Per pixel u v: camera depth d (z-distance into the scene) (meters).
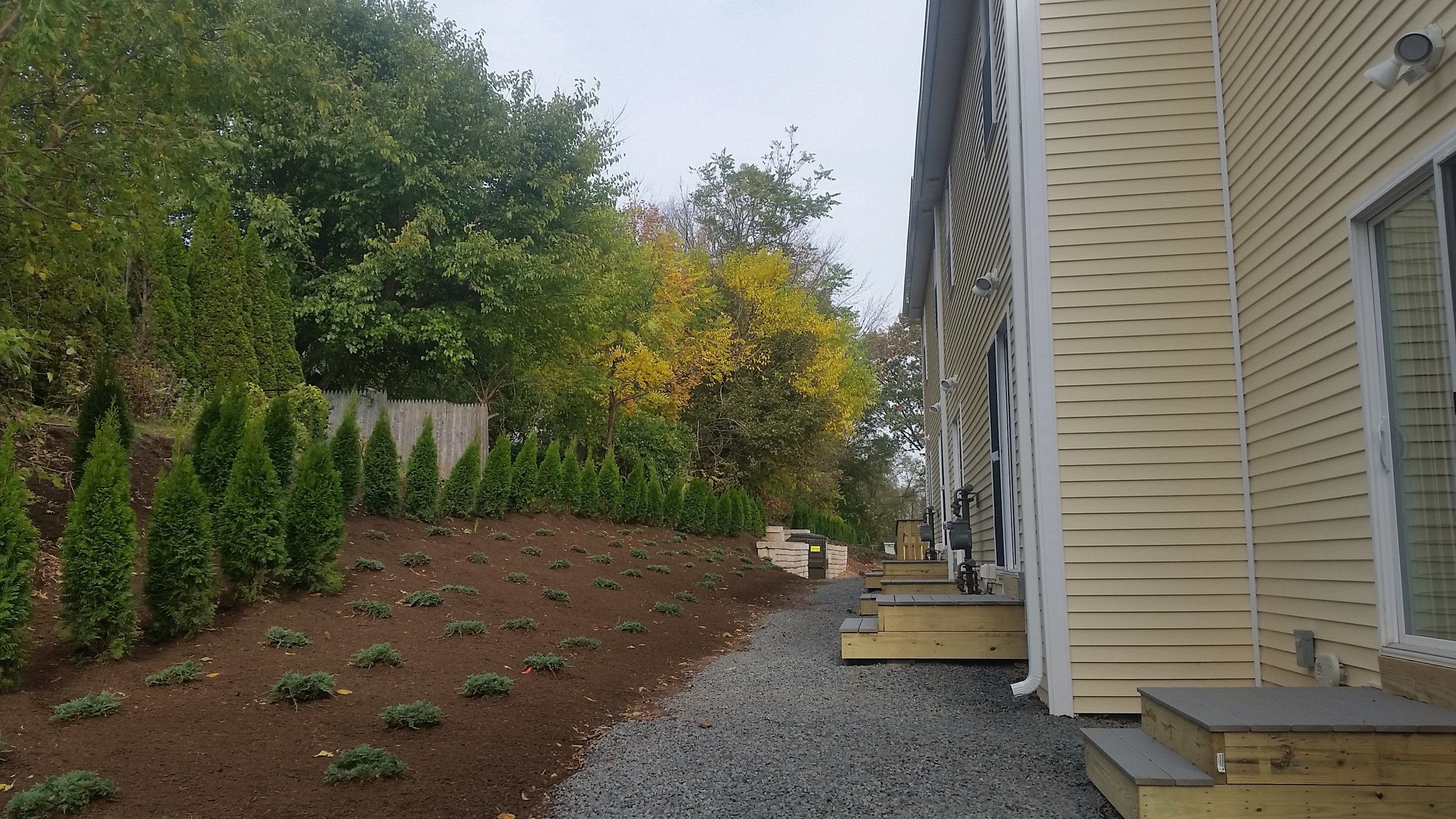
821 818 3.52
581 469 13.84
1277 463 4.72
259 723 4.35
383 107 14.88
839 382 26.23
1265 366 4.85
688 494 16.55
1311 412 4.32
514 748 4.41
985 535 8.53
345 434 8.75
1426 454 3.47
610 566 10.83
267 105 8.24
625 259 19.67
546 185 16.47
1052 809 3.57
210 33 7.14
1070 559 5.28
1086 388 5.35
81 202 6.24
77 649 4.86
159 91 6.36
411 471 9.84
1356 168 3.87
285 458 7.77
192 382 10.27
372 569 7.50
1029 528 5.51
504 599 7.79
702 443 23.50
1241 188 5.11
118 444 5.24
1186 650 5.12
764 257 24.69
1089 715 5.16
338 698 4.84
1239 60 5.09
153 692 4.59
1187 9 5.48
